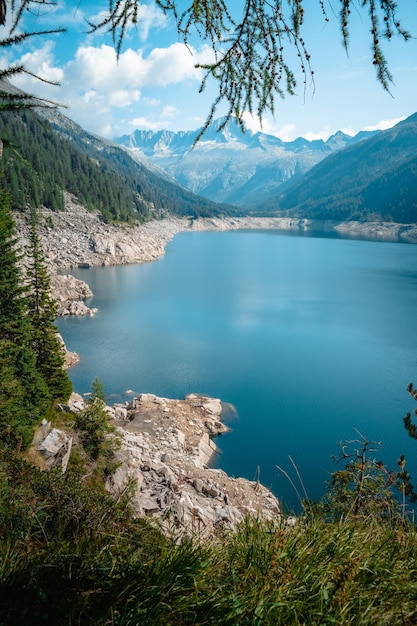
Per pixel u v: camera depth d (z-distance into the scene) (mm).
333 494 14711
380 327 76000
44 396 27484
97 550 3812
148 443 34344
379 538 4172
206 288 109125
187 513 21016
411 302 95188
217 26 4059
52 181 172375
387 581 3457
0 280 28719
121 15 3736
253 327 75312
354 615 3078
